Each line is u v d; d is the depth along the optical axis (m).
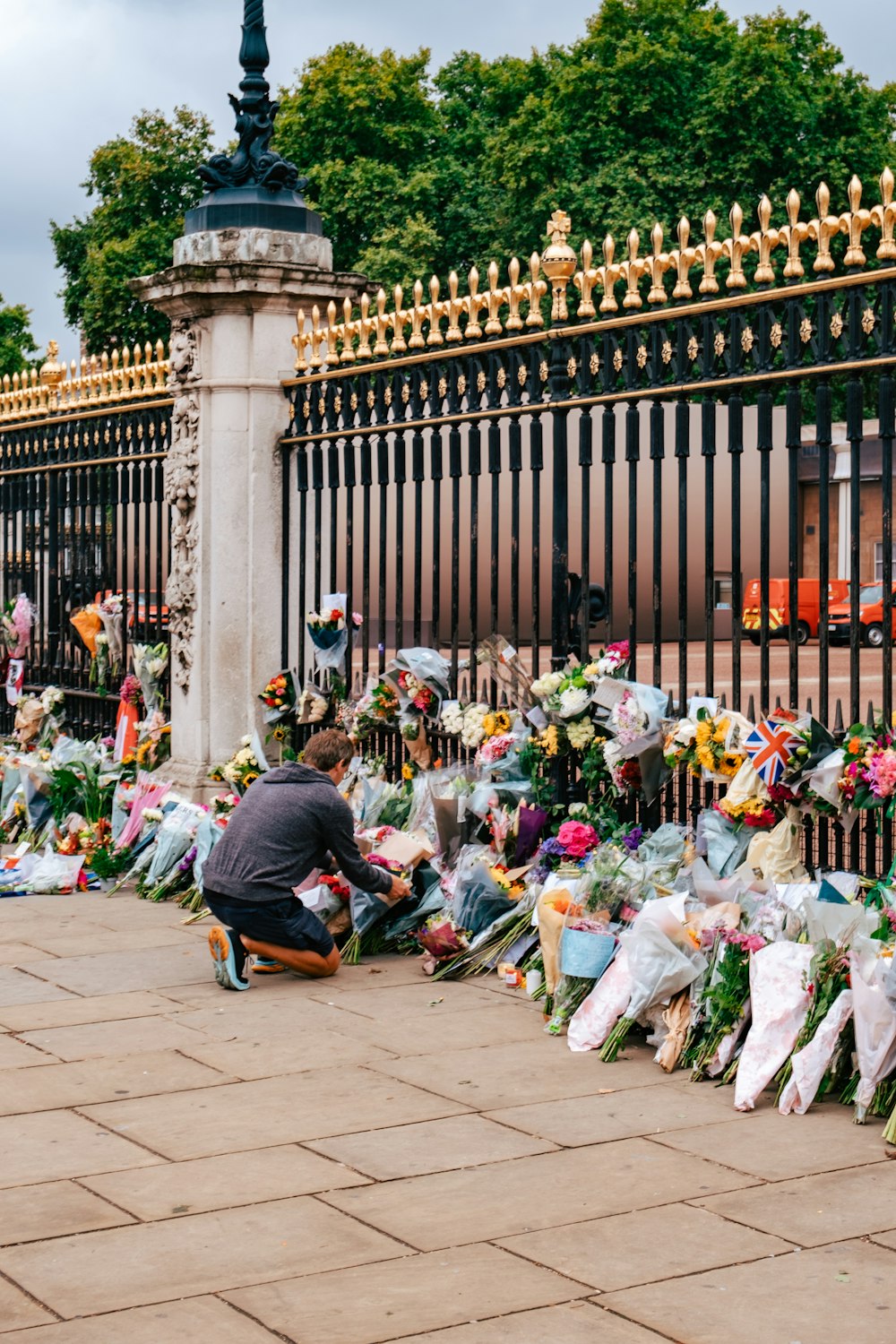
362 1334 3.46
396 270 30.64
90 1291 3.68
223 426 8.89
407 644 17.22
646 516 19.83
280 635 8.98
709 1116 4.89
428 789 7.26
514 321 7.25
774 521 21.48
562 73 32.38
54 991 6.42
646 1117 4.88
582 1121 4.84
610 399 6.79
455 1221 4.06
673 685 17.05
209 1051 5.57
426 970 6.68
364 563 8.26
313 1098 5.05
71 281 38.62
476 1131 4.74
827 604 5.88
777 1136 4.71
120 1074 5.32
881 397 5.71
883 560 5.71
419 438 7.86
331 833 6.58
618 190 29.53
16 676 11.48
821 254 5.93
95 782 9.41
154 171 35.62
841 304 5.90
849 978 5.01
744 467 20.61
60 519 11.07
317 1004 6.22
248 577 8.91
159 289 8.99
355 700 8.35
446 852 7.18
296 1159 4.52
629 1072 5.35
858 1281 3.70
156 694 9.55
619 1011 5.57
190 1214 4.12
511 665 7.28
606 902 5.98
